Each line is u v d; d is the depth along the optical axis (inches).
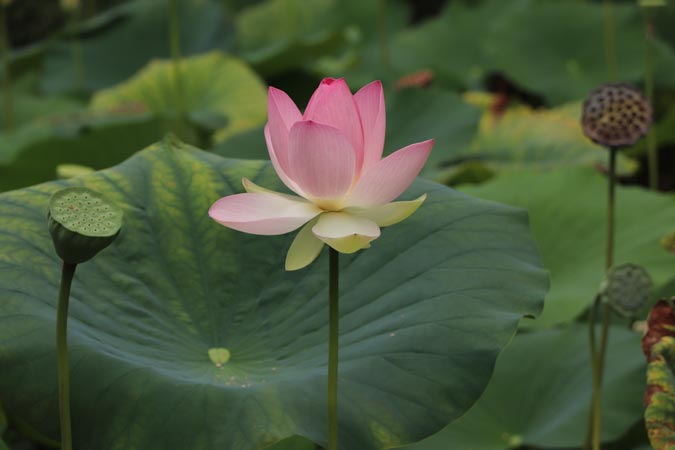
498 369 135.4
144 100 251.9
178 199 122.0
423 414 111.7
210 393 112.0
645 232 146.3
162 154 124.1
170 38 301.4
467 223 120.1
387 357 113.7
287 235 121.0
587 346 135.3
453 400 112.1
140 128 183.5
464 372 112.7
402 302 116.7
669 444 114.6
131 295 117.5
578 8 277.9
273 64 270.2
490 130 208.5
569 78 267.9
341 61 307.7
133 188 121.9
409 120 199.5
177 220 121.1
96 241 105.7
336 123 106.8
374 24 353.4
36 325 112.9
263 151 186.1
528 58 272.8
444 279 117.1
